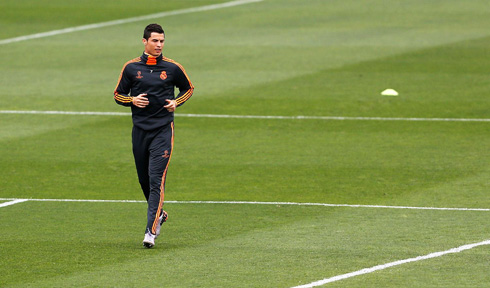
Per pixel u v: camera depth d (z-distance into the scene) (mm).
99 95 64188
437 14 95000
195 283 26781
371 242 31562
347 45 80938
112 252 30438
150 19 95312
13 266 28703
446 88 65500
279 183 42406
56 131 54281
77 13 98625
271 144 50969
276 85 66625
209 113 58969
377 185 41750
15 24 92875
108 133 53812
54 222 35062
